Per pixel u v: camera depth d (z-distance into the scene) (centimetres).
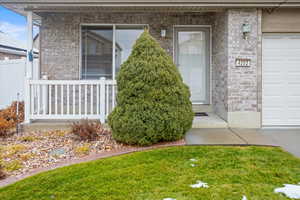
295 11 659
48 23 786
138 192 312
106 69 810
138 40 550
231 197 298
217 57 752
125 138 496
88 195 306
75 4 614
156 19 801
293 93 682
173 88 523
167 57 552
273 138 559
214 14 780
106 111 659
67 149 489
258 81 654
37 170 389
